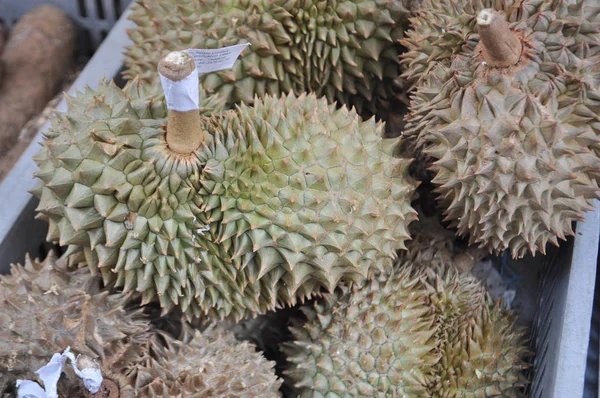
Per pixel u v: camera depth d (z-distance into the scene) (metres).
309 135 1.56
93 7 2.70
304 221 1.50
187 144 1.47
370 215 1.54
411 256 1.88
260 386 1.55
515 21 1.57
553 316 1.75
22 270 1.67
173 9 1.84
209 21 1.78
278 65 1.87
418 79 1.76
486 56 1.50
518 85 1.48
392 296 1.70
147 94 1.62
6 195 1.92
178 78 1.31
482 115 1.48
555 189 1.50
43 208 1.54
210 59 1.58
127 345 1.59
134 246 1.51
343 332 1.66
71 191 1.48
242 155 1.54
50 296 1.56
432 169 1.65
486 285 1.95
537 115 1.44
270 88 1.91
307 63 1.88
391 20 1.86
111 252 1.53
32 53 2.54
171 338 1.69
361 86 2.04
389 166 1.63
